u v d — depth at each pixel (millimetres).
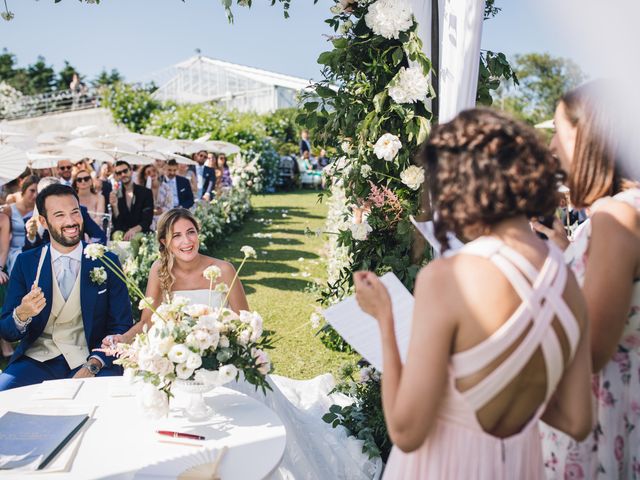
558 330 1209
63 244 3203
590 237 1466
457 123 1259
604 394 1600
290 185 22625
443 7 2852
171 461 1844
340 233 3293
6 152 5258
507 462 1266
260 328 2186
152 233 8344
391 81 2838
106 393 2373
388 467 1459
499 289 1174
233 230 12594
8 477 1729
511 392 1217
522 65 25594
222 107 21797
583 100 1514
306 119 3260
